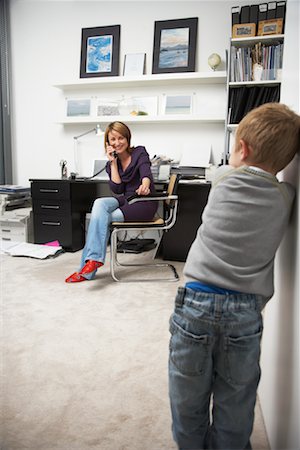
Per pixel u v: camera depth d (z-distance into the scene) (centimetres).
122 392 125
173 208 250
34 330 172
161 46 335
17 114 388
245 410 82
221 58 325
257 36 282
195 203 289
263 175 79
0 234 346
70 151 378
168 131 346
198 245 83
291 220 86
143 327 175
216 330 77
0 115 374
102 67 351
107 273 264
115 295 218
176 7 331
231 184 80
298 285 77
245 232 77
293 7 94
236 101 294
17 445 100
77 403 119
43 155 387
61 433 105
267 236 78
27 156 392
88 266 238
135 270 272
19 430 106
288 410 81
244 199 78
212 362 81
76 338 164
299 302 75
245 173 80
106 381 131
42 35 370
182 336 80
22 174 397
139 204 253
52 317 186
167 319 184
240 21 286
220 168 91
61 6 361
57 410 115
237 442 83
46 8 365
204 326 77
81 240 340
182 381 82
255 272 77
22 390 126
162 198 237
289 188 82
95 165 348
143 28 342
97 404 118
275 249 80
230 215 78
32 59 376
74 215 325
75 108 367
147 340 162
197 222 291
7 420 111
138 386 128
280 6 276
